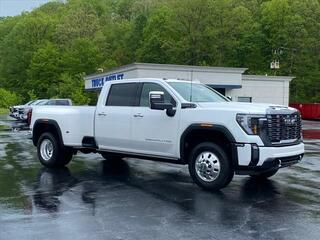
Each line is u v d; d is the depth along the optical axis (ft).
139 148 30.30
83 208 22.99
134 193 26.43
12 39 304.09
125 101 31.35
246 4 258.57
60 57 265.13
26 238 18.31
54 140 35.55
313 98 216.74
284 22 224.53
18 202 24.18
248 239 18.20
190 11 234.38
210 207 23.20
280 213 22.17
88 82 155.74
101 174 32.94
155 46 249.55
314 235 18.81
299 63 216.95
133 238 18.30
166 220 20.84
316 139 67.56
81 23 298.97
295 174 33.19
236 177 31.81
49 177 31.65
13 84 295.07
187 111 27.48
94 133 32.89
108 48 292.81
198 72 123.54
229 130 25.59
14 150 48.42
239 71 128.77
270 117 25.85
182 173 33.42
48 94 249.75
